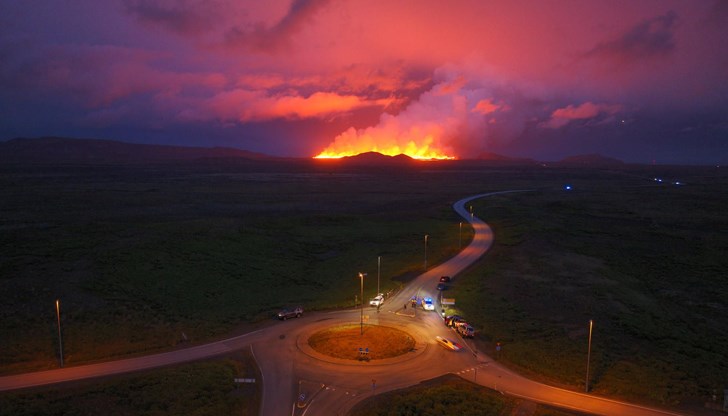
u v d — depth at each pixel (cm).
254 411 3594
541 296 6494
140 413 3550
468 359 4503
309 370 4244
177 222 11350
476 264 8231
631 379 4122
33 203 14662
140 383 3944
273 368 4281
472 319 5572
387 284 7069
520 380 4119
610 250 9519
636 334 5191
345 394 3825
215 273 7562
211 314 5756
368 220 13175
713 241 10481
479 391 3906
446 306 6031
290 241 10281
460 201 18100
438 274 7581
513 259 8556
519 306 6075
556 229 11606
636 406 3706
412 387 3966
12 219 11462
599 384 4047
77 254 7969
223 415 3531
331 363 4378
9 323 5162
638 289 6956
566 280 7269
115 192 18662
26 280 6606
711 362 4500
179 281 7019
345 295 6594
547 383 4069
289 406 3653
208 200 17125
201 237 9712
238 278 7419
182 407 3625
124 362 4400
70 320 5362
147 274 7194
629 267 8144
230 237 9988
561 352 4672
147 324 5356
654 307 6153
